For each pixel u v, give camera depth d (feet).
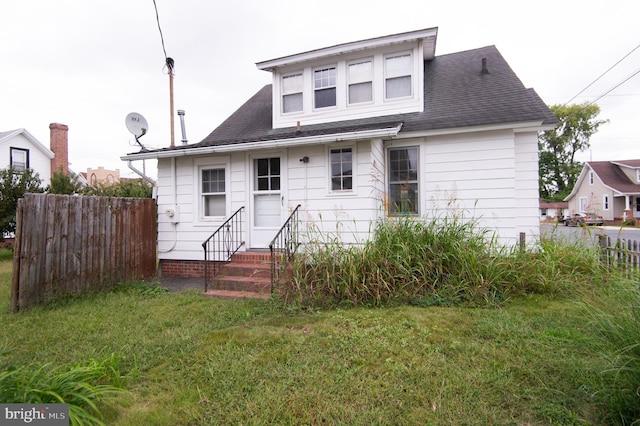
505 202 20.67
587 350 9.09
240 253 20.80
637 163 93.86
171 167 24.02
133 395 7.82
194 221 23.57
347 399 7.54
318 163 20.66
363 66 25.34
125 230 20.62
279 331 11.78
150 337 11.53
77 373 7.04
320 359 9.48
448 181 21.89
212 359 9.63
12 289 14.37
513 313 12.81
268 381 8.37
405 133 21.91
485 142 21.07
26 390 6.04
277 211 21.99
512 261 15.72
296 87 27.32
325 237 19.69
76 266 17.10
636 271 11.46
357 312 13.50
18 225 14.57
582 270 16.51
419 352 9.77
